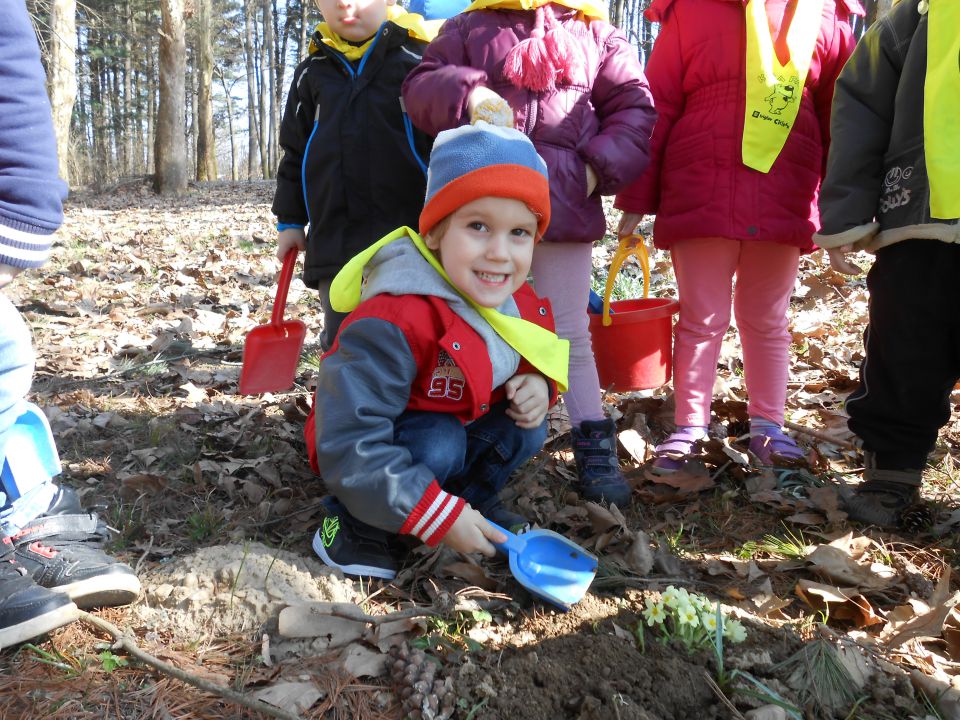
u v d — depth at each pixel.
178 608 1.86
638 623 1.83
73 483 2.61
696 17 2.69
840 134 2.41
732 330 4.40
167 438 2.96
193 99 47.03
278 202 3.09
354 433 1.84
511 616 1.90
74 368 3.87
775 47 2.64
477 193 1.84
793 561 2.19
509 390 2.09
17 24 1.54
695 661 1.73
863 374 2.51
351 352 1.91
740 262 2.88
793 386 3.70
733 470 2.73
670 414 3.30
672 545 2.29
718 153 2.65
